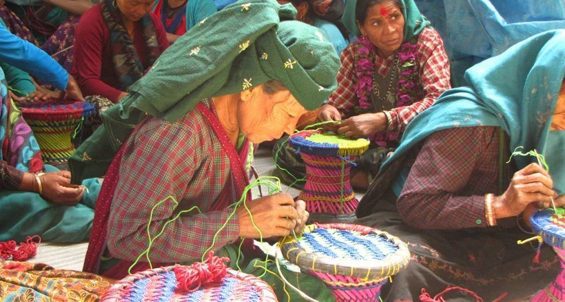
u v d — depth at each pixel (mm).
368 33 3340
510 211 1939
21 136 2947
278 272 1703
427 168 2115
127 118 1700
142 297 1309
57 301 1537
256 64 1556
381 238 1796
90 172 2082
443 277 2076
